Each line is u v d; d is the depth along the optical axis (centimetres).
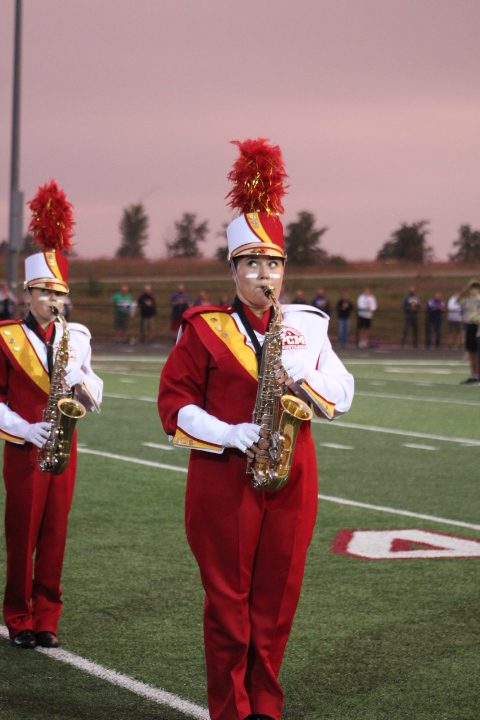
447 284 11950
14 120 4834
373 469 1941
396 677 902
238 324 754
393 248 13462
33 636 970
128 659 939
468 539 1401
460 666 928
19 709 823
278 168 767
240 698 728
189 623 1042
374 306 6538
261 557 746
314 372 752
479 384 3734
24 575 966
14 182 4862
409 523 1495
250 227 750
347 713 827
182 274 12306
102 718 807
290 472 739
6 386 969
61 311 970
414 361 5116
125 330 6544
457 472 1914
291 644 984
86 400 994
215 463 739
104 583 1176
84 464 1947
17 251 4891
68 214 992
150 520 1486
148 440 2255
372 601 1117
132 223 15788
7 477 965
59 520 976
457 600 1123
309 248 12788
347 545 1360
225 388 745
